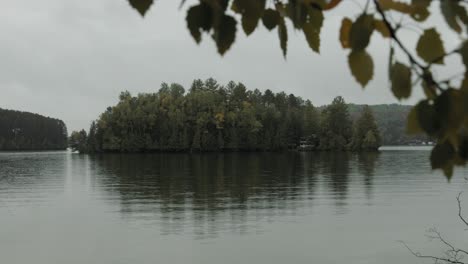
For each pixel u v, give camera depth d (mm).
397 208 31375
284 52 1118
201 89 139000
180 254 18688
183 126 130125
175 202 35844
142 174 66812
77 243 21250
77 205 35344
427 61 946
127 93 133375
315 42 1104
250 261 17422
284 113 140500
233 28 992
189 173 66438
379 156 118625
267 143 134500
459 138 946
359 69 1013
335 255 18203
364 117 136125
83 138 170375
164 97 132000
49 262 17922
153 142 130500
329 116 137250
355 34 997
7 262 17984
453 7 873
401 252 18562
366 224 25125
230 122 131250
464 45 891
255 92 152875
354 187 46062
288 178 56969
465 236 21516
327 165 82125
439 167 984
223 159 103188
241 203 34656
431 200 35719
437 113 931
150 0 929
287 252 18781
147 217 28578
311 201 35500
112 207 33688
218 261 17453
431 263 16719
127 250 19594
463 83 923
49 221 27859
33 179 61594
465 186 45750
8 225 26531
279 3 1104
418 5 948
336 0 1059
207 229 24016
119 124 129875
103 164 96125
